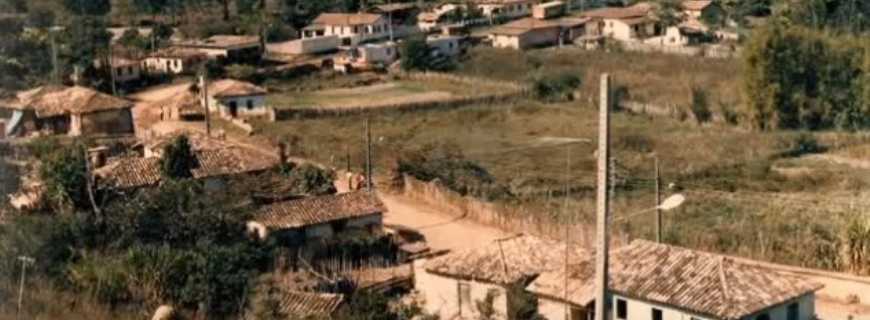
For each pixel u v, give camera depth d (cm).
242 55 12444
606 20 14162
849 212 5828
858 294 4716
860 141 8788
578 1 15688
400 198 6744
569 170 7438
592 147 8419
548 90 10850
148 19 14712
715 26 14025
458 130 9256
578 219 5691
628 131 9150
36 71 9219
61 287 3553
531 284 4469
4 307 3145
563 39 13825
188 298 3759
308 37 13488
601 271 2206
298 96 10944
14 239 3944
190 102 9788
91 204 5328
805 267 5119
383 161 7544
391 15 14638
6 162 5250
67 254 4097
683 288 4125
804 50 10162
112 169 5966
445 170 7231
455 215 6288
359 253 5328
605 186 2175
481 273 4569
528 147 8438
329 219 5497
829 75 10125
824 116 10019
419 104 10238
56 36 10638
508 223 5944
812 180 7212
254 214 5412
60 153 5778
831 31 11488
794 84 10081
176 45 12756
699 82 11081
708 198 6575
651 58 12338
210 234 4844
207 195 5506
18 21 6381
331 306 4009
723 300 4019
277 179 6278
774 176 7350
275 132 8931
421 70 12281
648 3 15388
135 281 3738
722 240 5400
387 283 4838
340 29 13550
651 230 5528
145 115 9819
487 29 14500
